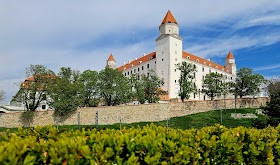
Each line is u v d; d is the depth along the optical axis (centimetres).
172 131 687
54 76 7500
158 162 515
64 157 436
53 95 7062
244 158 685
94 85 8900
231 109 7281
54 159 423
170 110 7056
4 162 378
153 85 9406
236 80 9512
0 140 549
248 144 698
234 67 14675
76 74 8762
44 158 433
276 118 2814
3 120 6750
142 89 9306
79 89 7444
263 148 696
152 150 522
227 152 641
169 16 12156
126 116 6844
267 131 823
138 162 486
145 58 12975
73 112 6725
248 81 9181
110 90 8838
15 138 490
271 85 7856
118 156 475
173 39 11650
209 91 9550
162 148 546
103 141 512
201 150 614
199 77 12400
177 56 11694
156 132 668
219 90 9469
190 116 6856
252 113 6775
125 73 13838
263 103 7481
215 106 7381
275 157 745
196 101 7275
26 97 7206
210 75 9650
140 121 6838
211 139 638
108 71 9138
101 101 9150
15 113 6719
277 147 742
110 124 6662
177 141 606
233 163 651
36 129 642
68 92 7069
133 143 518
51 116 6694
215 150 630
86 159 455
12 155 386
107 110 6831
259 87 9319
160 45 11906
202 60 13062
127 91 9144
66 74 8519
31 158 404
